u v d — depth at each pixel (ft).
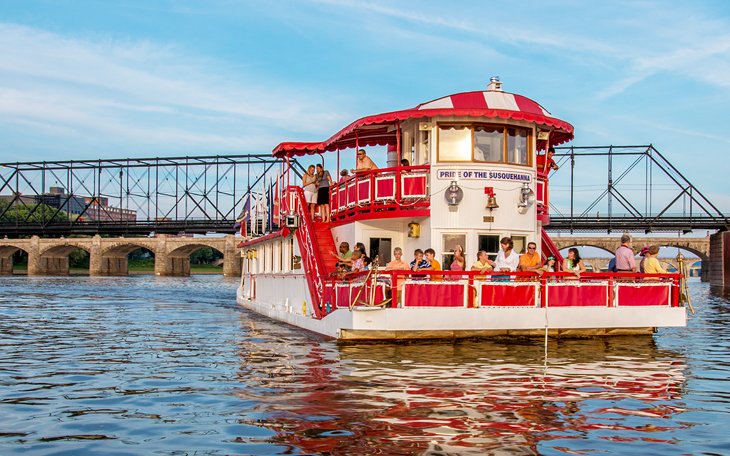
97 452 29.04
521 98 69.56
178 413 35.29
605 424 33.27
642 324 60.18
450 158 66.80
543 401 37.99
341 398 38.40
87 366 50.60
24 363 52.29
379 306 56.08
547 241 77.46
